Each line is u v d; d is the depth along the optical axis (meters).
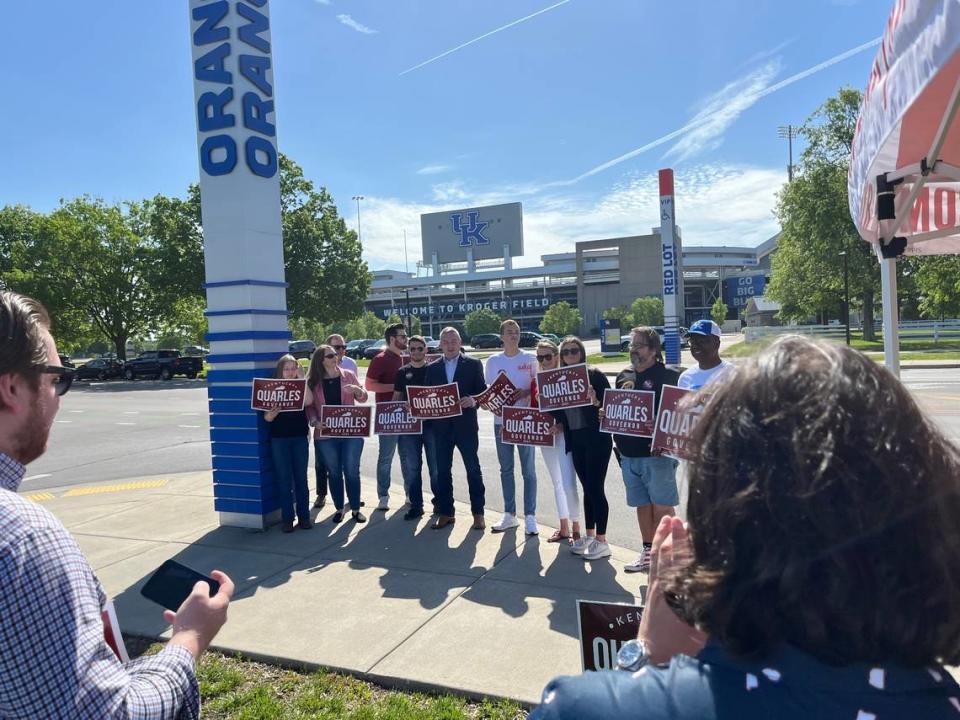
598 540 5.18
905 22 2.37
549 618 4.04
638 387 4.89
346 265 36.78
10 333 1.24
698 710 0.73
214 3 6.12
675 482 4.69
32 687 1.01
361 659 3.59
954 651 0.74
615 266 95.06
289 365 6.08
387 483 6.86
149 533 6.25
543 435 5.56
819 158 34.66
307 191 37.00
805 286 37.00
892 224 3.82
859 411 0.75
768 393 0.80
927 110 2.96
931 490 0.73
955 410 6.84
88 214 40.06
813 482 0.71
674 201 14.92
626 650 1.08
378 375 7.06
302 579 4.88
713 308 72.06
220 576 1.58
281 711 3.12
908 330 35.47
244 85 6.17
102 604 1.22
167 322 44.03
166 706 1.18
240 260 6.17
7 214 41.53
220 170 6.19
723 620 0.76
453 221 102.88
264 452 6.24
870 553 0.70
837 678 0.71
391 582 4.75
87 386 32.53
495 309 102.94
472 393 6.16
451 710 3.08
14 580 1.01
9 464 1.26
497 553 5.34
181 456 11.20
